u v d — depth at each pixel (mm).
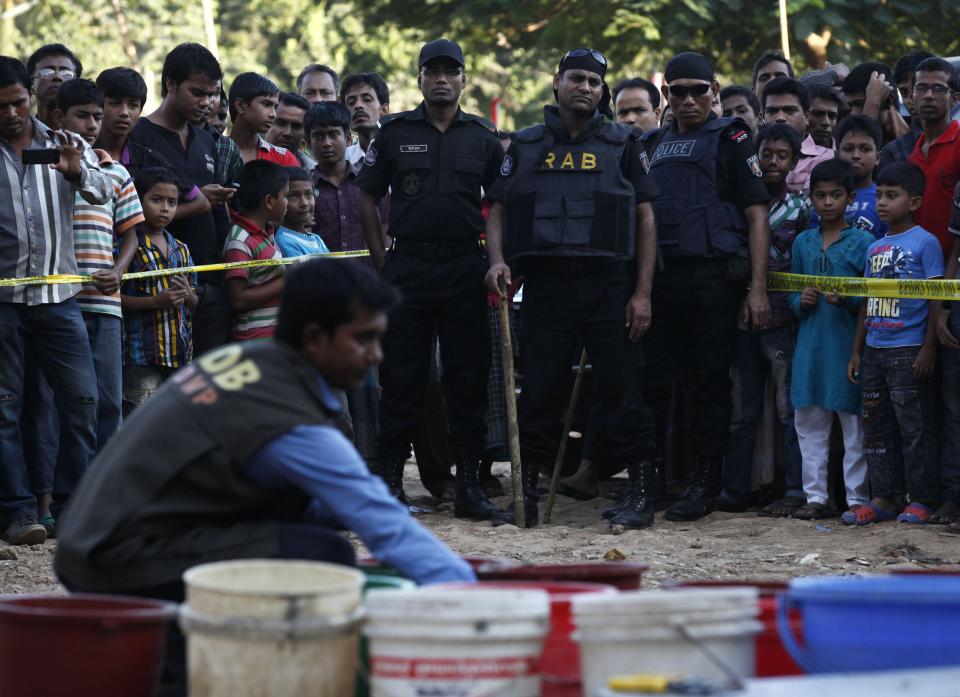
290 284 10328
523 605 8711
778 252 23203
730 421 23109
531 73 94125
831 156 24594
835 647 8461
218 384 10164
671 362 23156
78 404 19891
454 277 22000
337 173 25469
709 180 22406
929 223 22594
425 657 8602
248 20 99625
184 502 10172
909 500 21984
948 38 59906
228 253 22094
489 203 22453
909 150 24047
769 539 20453
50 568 17922
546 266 21656
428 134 22062
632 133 21828
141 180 21000
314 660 8633
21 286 19344
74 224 20172
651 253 21766
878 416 21547
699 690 7852
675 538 20609
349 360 10320
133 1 95250
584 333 21797
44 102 24219
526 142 21766
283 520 10852
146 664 9305
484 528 21500
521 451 22188
